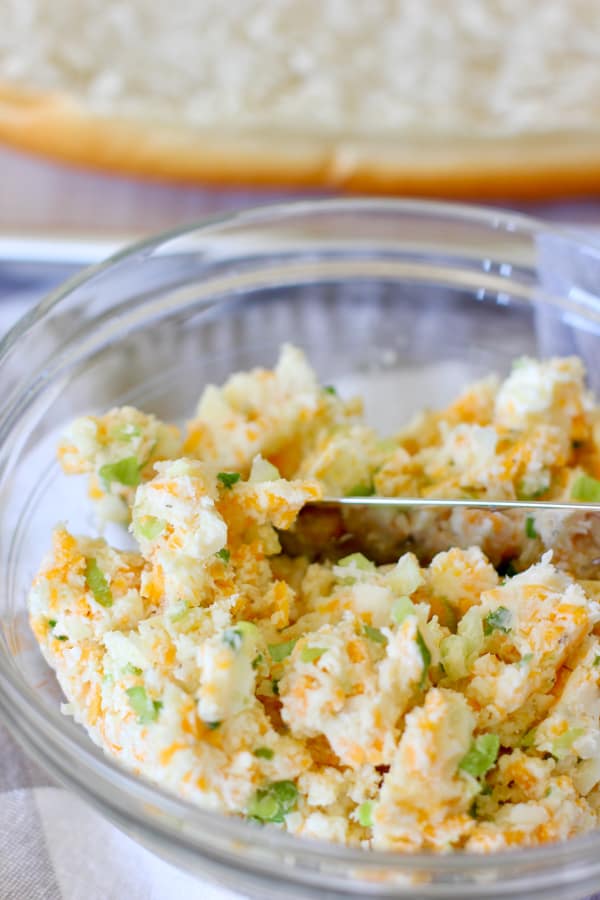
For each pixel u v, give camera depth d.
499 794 0.41
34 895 0.42
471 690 0.41
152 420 0.46
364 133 0.61
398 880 0.38
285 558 0.45
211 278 0.50
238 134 0.61
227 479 0.43
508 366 0.52
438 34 0.69
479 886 0.38
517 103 0.64
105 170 0.63
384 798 0.40
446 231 0.50
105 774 0.39
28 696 0.41
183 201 0.63
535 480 0.46
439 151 0.61
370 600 0.42
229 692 0.40
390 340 0.53
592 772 0.41
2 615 0.43
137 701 0.40
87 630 0.42
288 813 0.40
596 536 0.45
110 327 0.48
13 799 0.44
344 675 0.41
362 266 0.52
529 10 0.71
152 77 0.64
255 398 0.47
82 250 0.55
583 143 0.61
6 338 0.45
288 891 0.39
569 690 0.41
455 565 0.43
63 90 0.62
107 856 0.43
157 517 0.42
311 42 0.68
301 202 0.50
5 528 0.44
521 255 0.50
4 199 0.63
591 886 0.39
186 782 0.39
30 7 0.68
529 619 0.42
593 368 0.50
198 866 0.39
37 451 0.46
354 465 0.46
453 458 0.46
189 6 0.70
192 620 0.41
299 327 0.53
